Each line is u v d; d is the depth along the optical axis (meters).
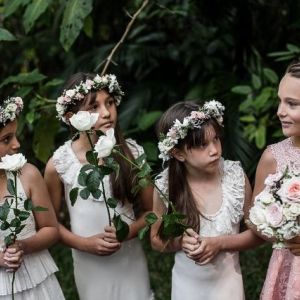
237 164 3.01
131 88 5.44
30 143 5.08
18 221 2.67
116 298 3.21
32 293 2.91
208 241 2.82
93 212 3.11
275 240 2.57
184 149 2.85
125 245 3.19
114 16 5.51
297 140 2.88
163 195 2.77
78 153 3.15
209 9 5.14
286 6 5.12
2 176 2.90
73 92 3.08
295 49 4.30
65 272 4.62
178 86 5.36
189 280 2.97
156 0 4.92
